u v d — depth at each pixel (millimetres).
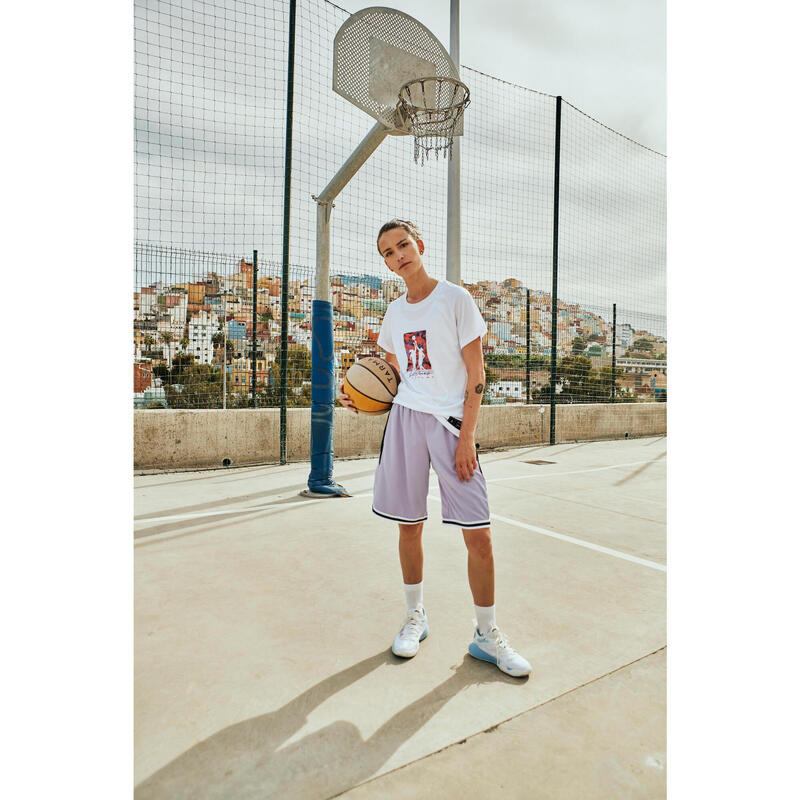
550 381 8992
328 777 1219
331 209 4484
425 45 3736
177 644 1881
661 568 2729
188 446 5793
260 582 2486
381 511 1892
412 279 1858
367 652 1839
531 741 1354
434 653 1838
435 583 2500
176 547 3010
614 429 10086
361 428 6941
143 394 6031
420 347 1844
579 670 1718
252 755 1295
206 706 1504
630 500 4457
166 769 1235
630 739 1362
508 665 1679
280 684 1627
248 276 6457
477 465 1772
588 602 2283
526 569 2701
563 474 5863
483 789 1183
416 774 1231
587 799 1150
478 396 1761
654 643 1904
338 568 2686
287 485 4926
